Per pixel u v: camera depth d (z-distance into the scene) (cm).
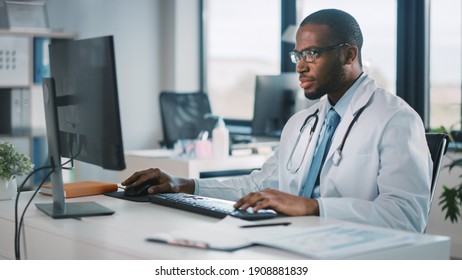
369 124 194
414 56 455
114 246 136
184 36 615
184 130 505
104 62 160
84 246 145
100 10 582
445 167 399
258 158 377
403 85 459
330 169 199
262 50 575
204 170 357
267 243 132
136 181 205
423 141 193
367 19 481
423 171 185
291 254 127
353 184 194
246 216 161
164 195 195
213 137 371
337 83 201
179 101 511
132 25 600
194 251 130
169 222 162
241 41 593
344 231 144
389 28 468
